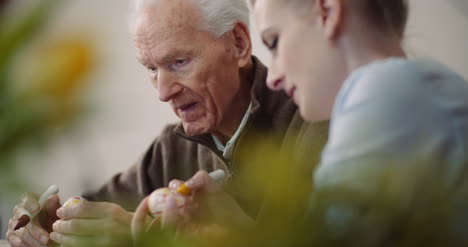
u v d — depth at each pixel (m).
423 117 0.74
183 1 1.59
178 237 0.33
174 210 1.03
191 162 1.93
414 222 0.36
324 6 0.86
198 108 1.65
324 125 1.46
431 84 0.78
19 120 0.25
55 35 0.25
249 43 1.68
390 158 0.68
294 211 0.33
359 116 0.74
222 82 1.64
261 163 0.33
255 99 1.67
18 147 0.26
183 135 1.77
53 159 0.27
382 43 0.88
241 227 0.35
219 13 1.60
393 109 0.73
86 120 0.26
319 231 0.33
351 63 0.87
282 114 1.68
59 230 1.30
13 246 1.57
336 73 0.87
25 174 0.27
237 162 1.65
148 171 1.99
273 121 1.68
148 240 0.33
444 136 0.72
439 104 0.75
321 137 1.45
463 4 2.33
